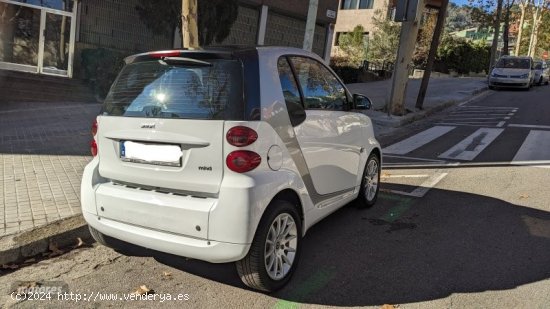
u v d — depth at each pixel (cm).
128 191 385
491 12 3416
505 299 379
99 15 1680
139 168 379
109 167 399
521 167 826
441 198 651
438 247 482
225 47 393
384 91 2175
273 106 376
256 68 372
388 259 452
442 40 3891
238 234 341
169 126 362
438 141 1088
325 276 415
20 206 524
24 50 1552
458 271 428
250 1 2144
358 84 2614
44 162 715
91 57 1488
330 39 2711
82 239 476
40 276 405
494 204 625
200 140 351
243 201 341
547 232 528
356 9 4000
